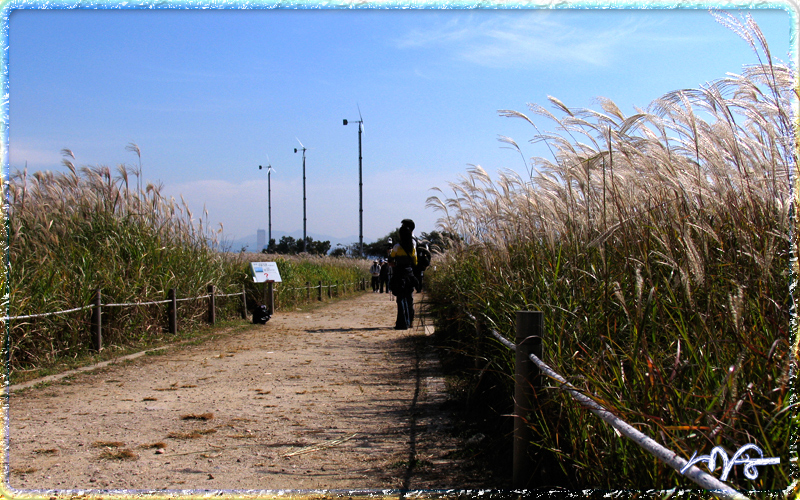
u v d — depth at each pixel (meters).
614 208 4.60
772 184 3.57
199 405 5.89
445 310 9.19
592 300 3.92
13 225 8.73
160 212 12.09
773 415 2.18
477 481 3.77
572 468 3.38
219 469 4.09
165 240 11.98
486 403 5.38
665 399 2.56
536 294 4.67
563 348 3.75
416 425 5.15
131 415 5.50
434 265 14.09
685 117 3.96
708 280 3.05
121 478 3.89
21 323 7.44
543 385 3.48
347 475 3.96
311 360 8.63
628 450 2.75
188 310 11.86
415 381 7.04
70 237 10.02
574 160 5.36
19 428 5.04
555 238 5.30
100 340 8.77
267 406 5.87
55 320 8.06
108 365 8.03
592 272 4.29
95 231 10.62
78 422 5.24
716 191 3.83
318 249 60.06
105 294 9.27
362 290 34.50
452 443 4.62
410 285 12.67
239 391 6.55
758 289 2.92
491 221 7.44
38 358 7.68
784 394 2.21
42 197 10.59
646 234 3.84
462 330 7.29
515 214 6.70
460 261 9.02
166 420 5.33
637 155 4.30
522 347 3.52
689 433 2.38
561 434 3.46
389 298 26.48
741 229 3.36
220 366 8.12
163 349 9.43
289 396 6.30
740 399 2.21
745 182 3.68
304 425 5.20
